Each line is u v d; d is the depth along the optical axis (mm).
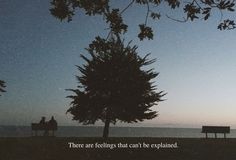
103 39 7898
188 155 20062
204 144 23109
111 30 7801
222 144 23234
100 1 7586
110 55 27984
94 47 7973
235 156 19891
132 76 28156
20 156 18531
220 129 28438
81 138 24688
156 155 20047
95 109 28453
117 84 27906
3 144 20344
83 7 7590
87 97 28516
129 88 28031
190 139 26141
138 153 20344
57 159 18562
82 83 28672
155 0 7512
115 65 27828
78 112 29188
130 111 28375
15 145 20406
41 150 19750
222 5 6965
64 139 23203
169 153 20484
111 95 28141
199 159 19125
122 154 20141
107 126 28375
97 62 28062
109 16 7691
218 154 20359
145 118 28656
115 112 28562
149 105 28781
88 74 28188
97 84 28031
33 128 27828
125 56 28250
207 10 7059
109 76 28047
